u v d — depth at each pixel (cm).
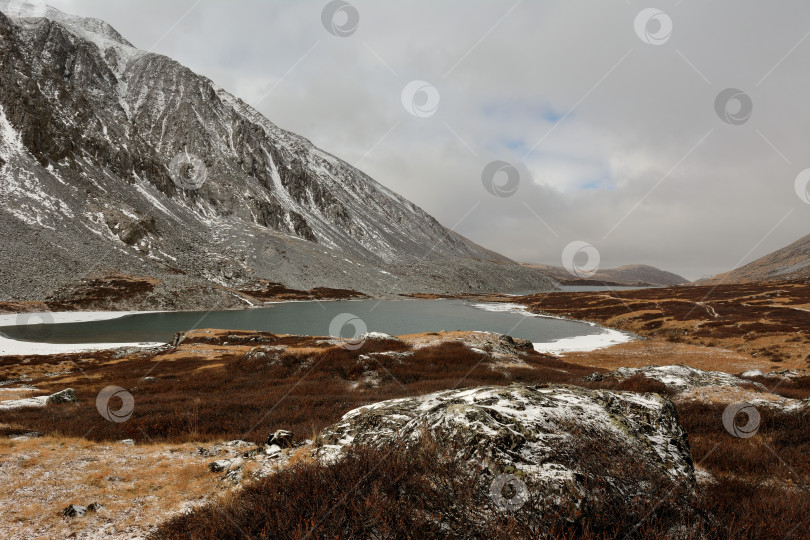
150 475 941
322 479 485
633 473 484
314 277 18225
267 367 3098
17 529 673
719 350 4900
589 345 5884
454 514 427
